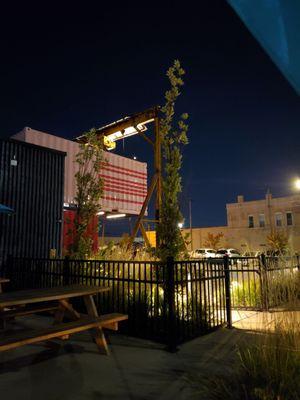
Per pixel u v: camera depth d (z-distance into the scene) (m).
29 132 14.50
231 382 3.42
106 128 17.28
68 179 15.51
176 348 4.65
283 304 4.37
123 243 10.14
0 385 3.48
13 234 9.54
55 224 10.61
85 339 5.11
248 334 5.29
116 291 6.09
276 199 40.84
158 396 3.23
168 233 6.30
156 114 14.52
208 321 5.61
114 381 3.58
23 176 10.00
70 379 3.64
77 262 6.61
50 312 6.58
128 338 5.19
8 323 5.98
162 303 5.45
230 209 44.34
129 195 18.86
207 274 5.78
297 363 3.30
